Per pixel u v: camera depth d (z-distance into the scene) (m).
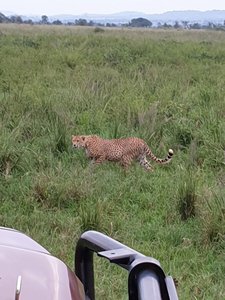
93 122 9.10
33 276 1.80
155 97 10.97
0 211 5.93
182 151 8.38
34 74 14.08
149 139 8.48
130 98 10.56
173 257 5.16
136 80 13.32
